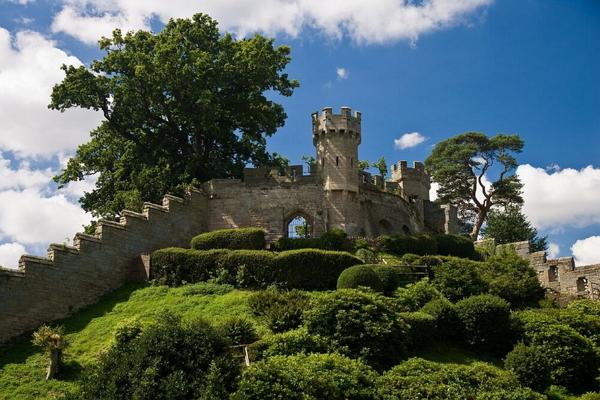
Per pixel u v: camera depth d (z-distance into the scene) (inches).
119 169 2691.9
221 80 2719.0
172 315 1566.2
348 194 2620.6
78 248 1990.7
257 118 2800.2
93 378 1393.9
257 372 1380.4
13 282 1802.4
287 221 2588.6
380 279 2004.2
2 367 1626.5
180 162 2699.3
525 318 1870.1
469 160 3718.0
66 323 1866.4
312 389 1374.3
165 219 2340.1
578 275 2578.7
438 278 2135.8
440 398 1487.5
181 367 1405.0
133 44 2733.8
